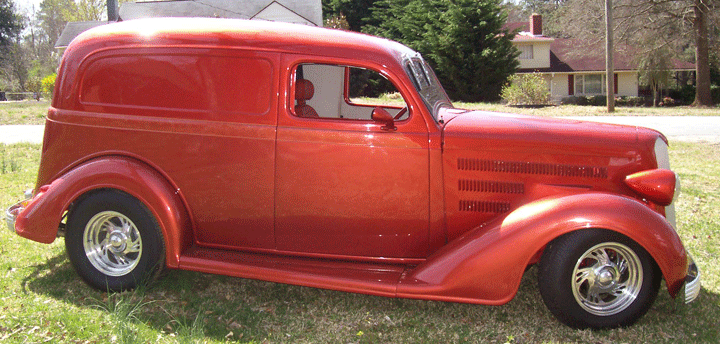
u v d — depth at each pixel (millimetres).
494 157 3754
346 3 39000
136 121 3938
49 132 4102
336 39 3850
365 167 3744
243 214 3928
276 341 3461
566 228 3387
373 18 38875
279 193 3842
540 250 3695
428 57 33250
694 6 32094
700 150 11156
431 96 4109
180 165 3910
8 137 13102
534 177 3768
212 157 3861
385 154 3730
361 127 3730
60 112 4074
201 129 3852
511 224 3520
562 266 3461
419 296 3586
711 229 5676
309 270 3824
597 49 37156
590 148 3748
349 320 3777
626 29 33875
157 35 3936
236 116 3824
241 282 4344
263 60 3795
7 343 3332
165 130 3895
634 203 3449
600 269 3523
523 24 47844
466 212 3818
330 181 3779
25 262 4625
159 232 3906
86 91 4020
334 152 3748
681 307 3920
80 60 4023
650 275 3484
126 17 29516
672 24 32969
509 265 3457
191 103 3877
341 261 4000
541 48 41188
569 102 39312
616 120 18453
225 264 3865
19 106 23469
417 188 3762
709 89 33094
